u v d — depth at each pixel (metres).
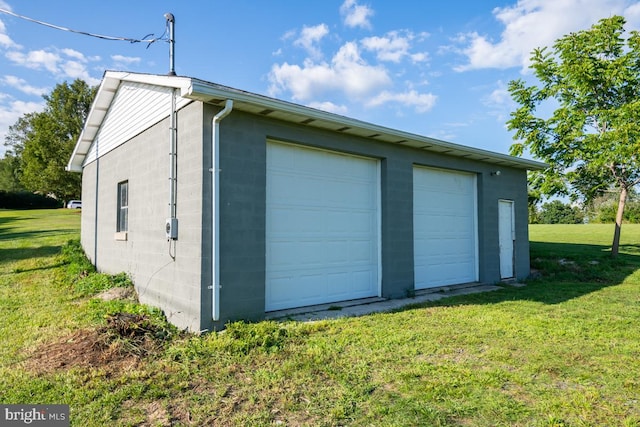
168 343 4.48
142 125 6.80
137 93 7.06
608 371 3.75
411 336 4.73
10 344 4.64
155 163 6.25
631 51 11.80
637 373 3.70
